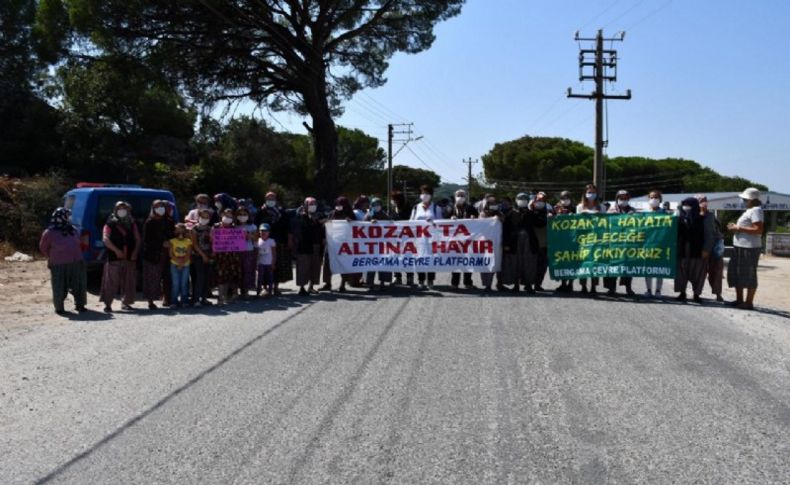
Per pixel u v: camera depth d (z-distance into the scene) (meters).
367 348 7.69
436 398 5.83
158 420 5.35
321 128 30.12
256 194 39.62
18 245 20.95
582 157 75.69
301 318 9.70
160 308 11.09
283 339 8.25
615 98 31.80
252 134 49.12
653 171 80.31
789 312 10.98
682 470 4.38
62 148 33.34
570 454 4.63
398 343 7.93
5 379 6.61
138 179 33.50
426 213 13.10
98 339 8.51
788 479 4.26
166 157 38.28
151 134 38.97
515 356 7.29
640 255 11.81
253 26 26.53
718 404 5.72
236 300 11.74
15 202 21.67
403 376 6.50
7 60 37.16
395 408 5.57
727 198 34.12
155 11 24.33
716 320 9.66
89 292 13.82
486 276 12.56
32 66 37.72
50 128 34.06
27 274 16.06
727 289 14.66
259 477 4.27
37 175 26.83
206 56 27.00
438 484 4.16
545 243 12.53
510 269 12.43
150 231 10.97
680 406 5.66
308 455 4.61
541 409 5.55
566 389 6.09
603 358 7.21
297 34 28.11
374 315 9.85
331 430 5.08
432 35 30.97
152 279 11.01
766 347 7.91
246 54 27.33
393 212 14.70
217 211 12.30
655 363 7.04
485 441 4.86
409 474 4.30
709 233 11.38
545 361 7.07
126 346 8.05
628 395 5.94
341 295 12.19
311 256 12.30
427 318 9.55
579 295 12.07
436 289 12.84
